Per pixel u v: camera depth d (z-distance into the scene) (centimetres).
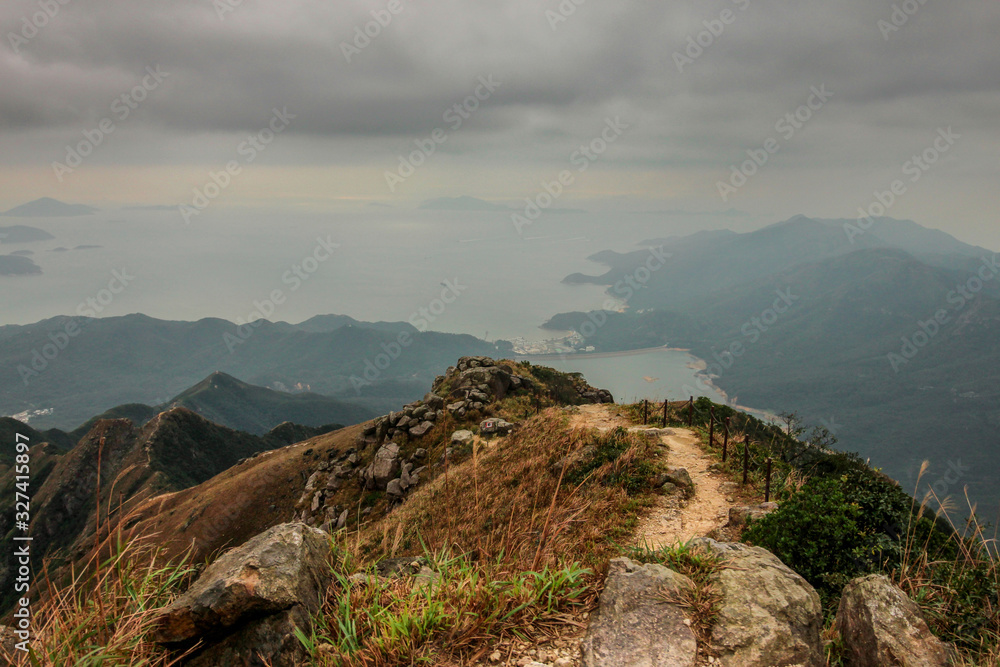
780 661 322
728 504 1342
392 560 468
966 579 552
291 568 363
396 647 327
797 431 2352
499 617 355
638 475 1505
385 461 3884
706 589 378
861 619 430
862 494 745
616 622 346
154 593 365
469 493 560
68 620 326
